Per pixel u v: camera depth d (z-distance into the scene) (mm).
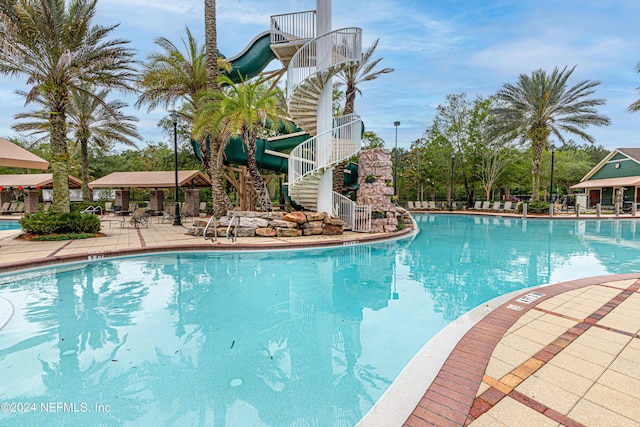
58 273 6539
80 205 16891
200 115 11359
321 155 10867
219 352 3330
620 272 6551
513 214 21766
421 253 8773
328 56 10477
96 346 3451
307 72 10812
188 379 2824
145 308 4625
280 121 15258
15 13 9398
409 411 2104
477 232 13508
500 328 3379
